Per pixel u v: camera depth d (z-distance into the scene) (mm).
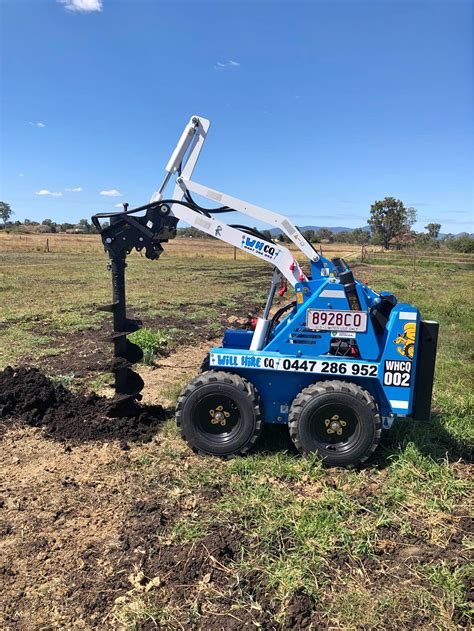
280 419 5062
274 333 5312
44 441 5312
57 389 6297
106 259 36594
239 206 5199
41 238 68688
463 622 3010
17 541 3658
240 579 3262
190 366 8500
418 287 22312
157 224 5340
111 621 2951
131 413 5793
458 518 4059
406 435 5355
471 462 5051
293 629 2936
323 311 4820
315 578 3293
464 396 6883
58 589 3191
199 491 4355
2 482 4488
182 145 5324
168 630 2898
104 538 3707
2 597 3119
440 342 10469
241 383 4773
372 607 3084
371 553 3574
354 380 4855
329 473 4664
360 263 41281
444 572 3371
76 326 11414
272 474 4605
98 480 4535
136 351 5953
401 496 4289
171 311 13961
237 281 23828
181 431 4949
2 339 10000
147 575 3330
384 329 4863
